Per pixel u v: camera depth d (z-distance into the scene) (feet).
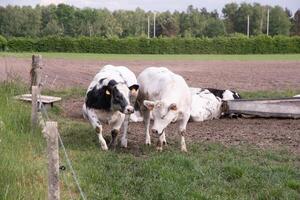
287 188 26.43
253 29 437.17
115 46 219.82
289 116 47.91
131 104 35.01
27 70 91.71
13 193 22.20
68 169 28.02
